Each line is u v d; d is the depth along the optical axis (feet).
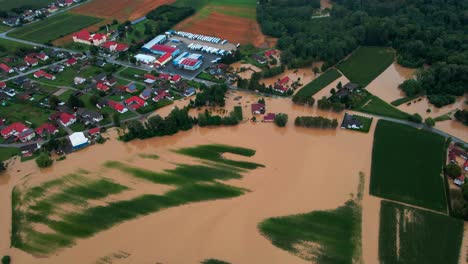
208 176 468.34
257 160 493.77
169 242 385.91
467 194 421.59
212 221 407.85
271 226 401.49
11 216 424.46
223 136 541.34
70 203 434.71
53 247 385.70
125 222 408.87
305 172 473.67
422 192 442.50
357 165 483.51
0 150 518.78
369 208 422.82
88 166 490.08
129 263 366.22
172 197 438.81
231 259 368.68
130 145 527.40
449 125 552.82
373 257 370.94
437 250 376.89
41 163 483.51
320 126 548.31
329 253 374.63
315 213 416.46
